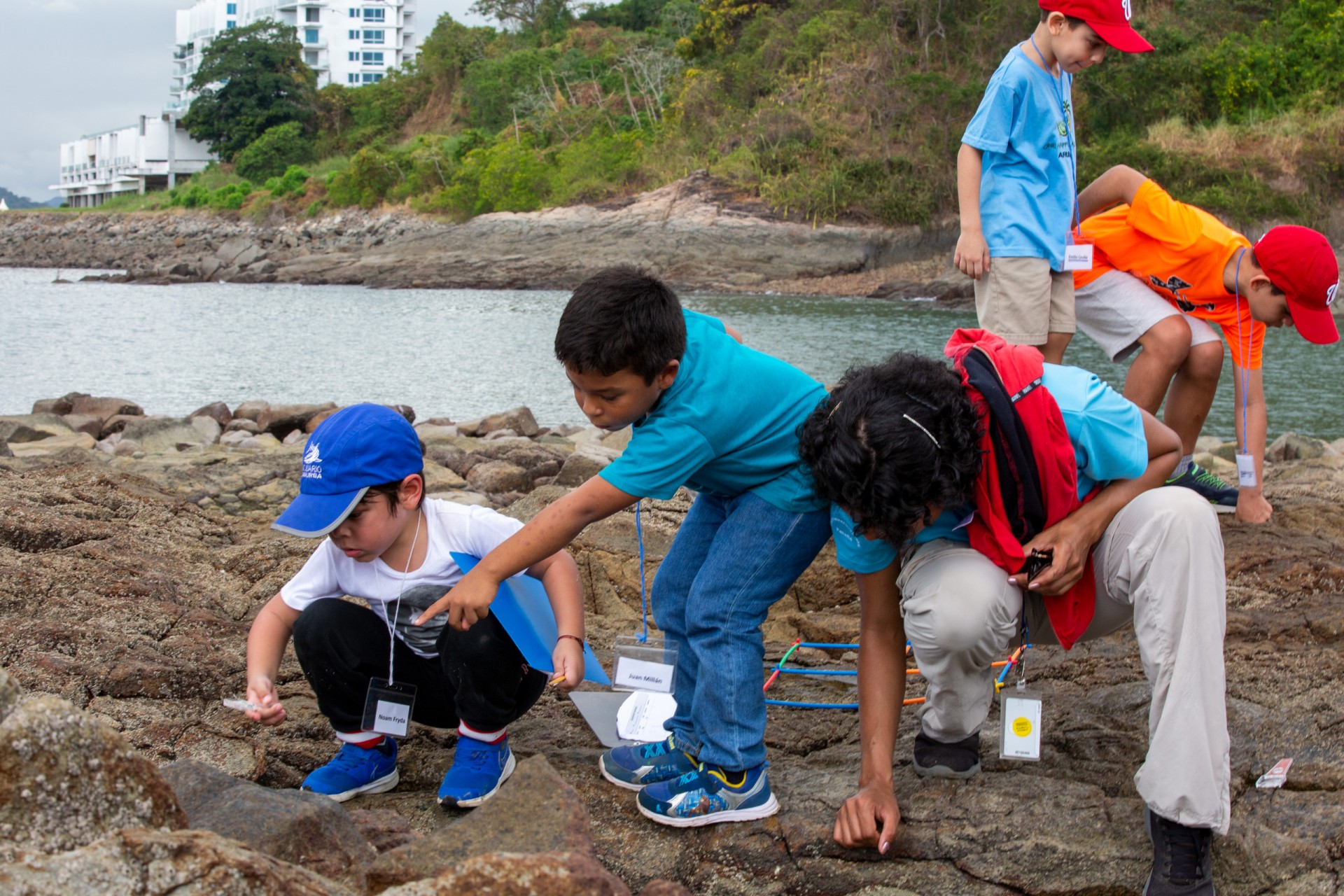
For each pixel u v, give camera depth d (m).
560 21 69.75
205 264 38.09
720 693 2.35
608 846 2.30
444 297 28.33
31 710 1.59
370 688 2.47
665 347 2.23
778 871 2.26
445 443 7.20
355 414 2.39
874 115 34.00
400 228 44.44
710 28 46.25
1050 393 2.31
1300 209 27.25
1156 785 2.11
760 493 2.44
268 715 2.34
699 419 2.32
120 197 70.31
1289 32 32.53
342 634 2.42
